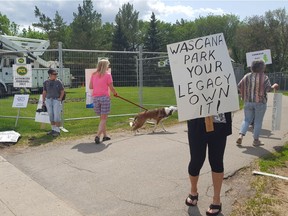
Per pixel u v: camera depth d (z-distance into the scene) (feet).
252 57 45.80
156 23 193.26
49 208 13.91
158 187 16.10
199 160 13.46
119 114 38.70
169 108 28.76
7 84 70.54
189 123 13.37
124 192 15.52
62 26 197.98
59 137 26.66
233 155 21.48
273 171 18.65
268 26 190.49
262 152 22.30
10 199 14.74
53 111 27.22
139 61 36.42
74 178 17.35
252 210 13.61
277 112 25.77
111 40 197.36
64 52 35.29
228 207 13.92
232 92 13.05
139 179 17.16
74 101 57.36
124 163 19.77
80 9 176.35
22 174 17.94
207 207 13.98
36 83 76.38
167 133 28.32
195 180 13.82
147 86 41.01
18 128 29.84
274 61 191.72
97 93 24.72
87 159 20.59
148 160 20.38
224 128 13.01
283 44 189.88
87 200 14.71
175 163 19.77
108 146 23.82
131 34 218.38
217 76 13.05
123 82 39.45
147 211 13.66
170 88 42.32
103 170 18.53
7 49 70.95
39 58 77.87
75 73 35.88
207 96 13.00
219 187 13.29
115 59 38.96
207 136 13.11
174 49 13.12
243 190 15.83
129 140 25.70
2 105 50.90
